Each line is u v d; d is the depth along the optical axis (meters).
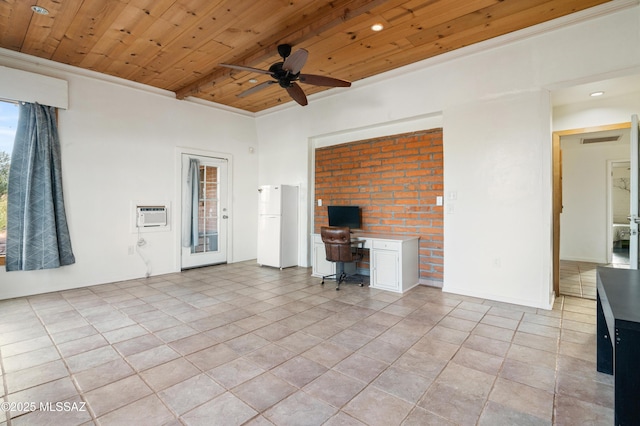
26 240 3.79
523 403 1.83
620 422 1.27
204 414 1.73
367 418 1.70
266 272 5.29
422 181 4.41
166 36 3.44
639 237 3.17
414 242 4.34
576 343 2.59
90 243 4.36
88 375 2.12
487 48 3.60
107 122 4.50
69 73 4.16
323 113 5.29
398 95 4.37
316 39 3.50
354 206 4.93
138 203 4.81
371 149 4.93
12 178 3.75
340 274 4.50
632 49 2.86
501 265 3.64
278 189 5.50
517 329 2.87
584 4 2.91
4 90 3.63
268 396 1.90
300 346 2.56
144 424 1.65
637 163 3.15
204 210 5.68
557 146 3.86
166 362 2.30
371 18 3.10
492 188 3.66
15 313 3.28
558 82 3.23
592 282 4.59
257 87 3.65
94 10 2.96
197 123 5.51
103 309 3.42
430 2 2.85
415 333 2.80
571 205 6.57
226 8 2.94
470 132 3.79
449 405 1.81
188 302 3.68
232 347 2.54
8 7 2.89
